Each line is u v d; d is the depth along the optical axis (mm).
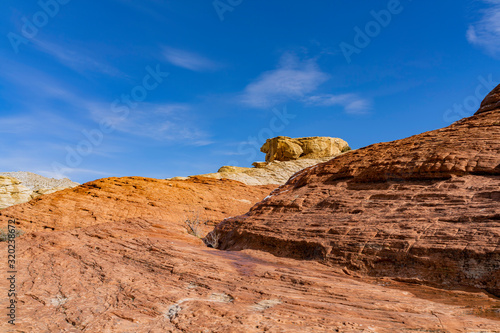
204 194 35125
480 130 13352
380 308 6387
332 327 5371
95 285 8508
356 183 14672
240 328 5285
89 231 16547
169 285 8211
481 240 8070
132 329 5629
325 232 11539
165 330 5547
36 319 6262
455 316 6066
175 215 29188
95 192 29016
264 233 13758
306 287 7801
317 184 16391
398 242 9320
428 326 5461
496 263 7469
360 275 9234
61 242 14562
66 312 6594
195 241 15438
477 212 9125
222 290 7586
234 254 12688
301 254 11531
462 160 11781
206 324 5598
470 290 7434
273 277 8727
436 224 9406
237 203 35844
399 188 12492
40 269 10703
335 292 7379
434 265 8305
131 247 12875
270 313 5988
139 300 7066
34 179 64312
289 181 19812
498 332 5328
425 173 12258
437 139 14070
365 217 11398
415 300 6977
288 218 14172
